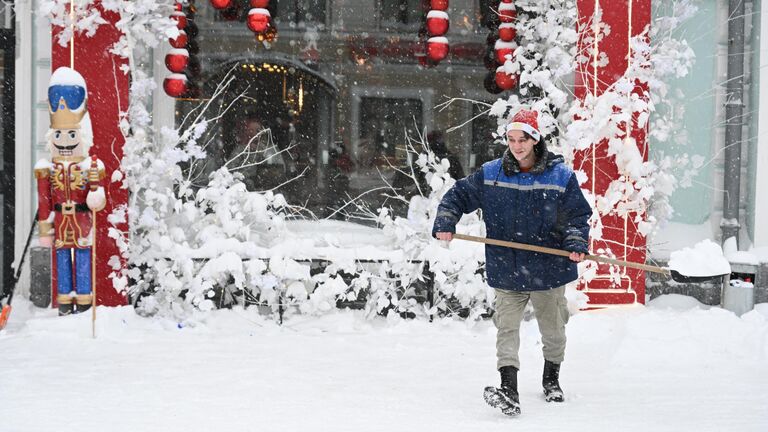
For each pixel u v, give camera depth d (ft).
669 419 31.30
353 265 51.44
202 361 41.70
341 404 33.40
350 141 57.00
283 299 51.34
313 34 56.75
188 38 55.72
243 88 56.39
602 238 53.01
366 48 56.90
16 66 55.36
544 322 34.06
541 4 53.31
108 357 42.50
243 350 44.60
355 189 56.90
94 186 47.65
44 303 54.34
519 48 52.75
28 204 55.88
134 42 51.24
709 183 57.93
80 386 36.27
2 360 41.52
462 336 49.19
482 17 56.59
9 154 56.13
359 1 56.85
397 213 56.90
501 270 33.04
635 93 51.44
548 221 32.71
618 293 52.95
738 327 46.06
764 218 55.88
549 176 32.60
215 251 50.90
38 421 30.25
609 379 38.86
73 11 50.11
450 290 51.11
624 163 51.93
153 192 50.60
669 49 51.88
